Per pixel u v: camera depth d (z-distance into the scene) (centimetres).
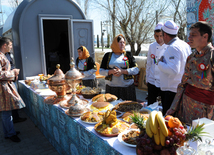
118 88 316
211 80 168
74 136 231
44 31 698
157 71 303
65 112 243
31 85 412
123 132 179
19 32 482
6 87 324
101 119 213
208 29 165
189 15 349
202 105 176
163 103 273
